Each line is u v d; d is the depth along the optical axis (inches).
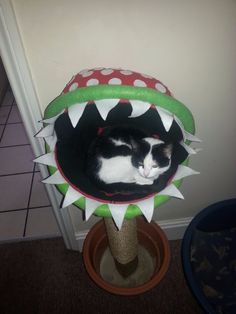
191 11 29.0
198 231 51.5
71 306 48.6
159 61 32.5
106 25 29.3
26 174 74.4
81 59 31.7
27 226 62.4
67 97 25.6
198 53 32.2
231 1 28.5
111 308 48.0
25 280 52.6
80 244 55.2
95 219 51.7
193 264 48.5
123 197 31.2
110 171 33.9
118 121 34.3
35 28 28.9
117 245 41.5
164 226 55.3
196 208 53.4
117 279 49.8
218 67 33.5
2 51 29.2
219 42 31.4
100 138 34.8
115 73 27.3
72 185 30.9
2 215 65.2
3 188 71.4
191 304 47.8
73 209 49.3
